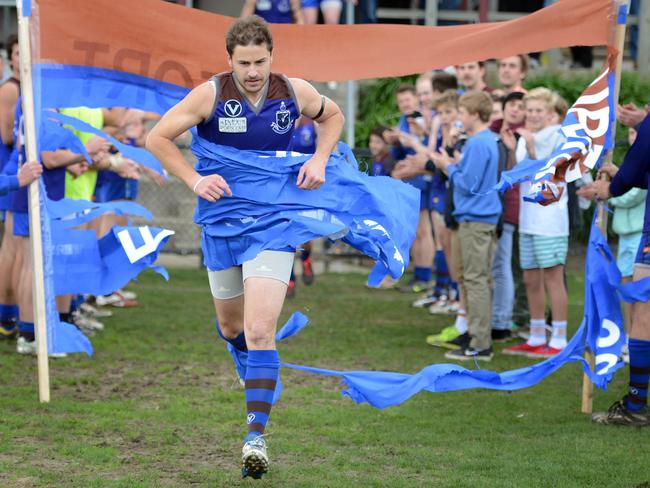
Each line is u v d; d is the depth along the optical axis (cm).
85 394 1297
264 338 916
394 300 2188
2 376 1375
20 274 1555
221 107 934
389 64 1298
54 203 1293
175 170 934
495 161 1548
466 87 1972
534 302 1628
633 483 964
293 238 923
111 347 1594
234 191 945
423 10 3322
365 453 1066
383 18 3281
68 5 1244
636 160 1163
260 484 946
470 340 1589
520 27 1265
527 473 992
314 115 974
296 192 952
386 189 1034
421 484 954
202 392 1322
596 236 1213
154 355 1544
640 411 1186
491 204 1549
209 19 1272
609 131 1217
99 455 1025
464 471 1001
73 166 1552
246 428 1145
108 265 1291
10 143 1520
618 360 1177
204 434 1119
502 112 1761
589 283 1202
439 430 1160
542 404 1293
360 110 3025
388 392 1045
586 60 3238
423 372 1061
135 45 1266
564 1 1246
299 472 988
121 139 1881
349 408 1259
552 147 1599
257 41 909
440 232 1972
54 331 1248
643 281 1155
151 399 1280
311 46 1300
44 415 1178
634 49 3362
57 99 1259
